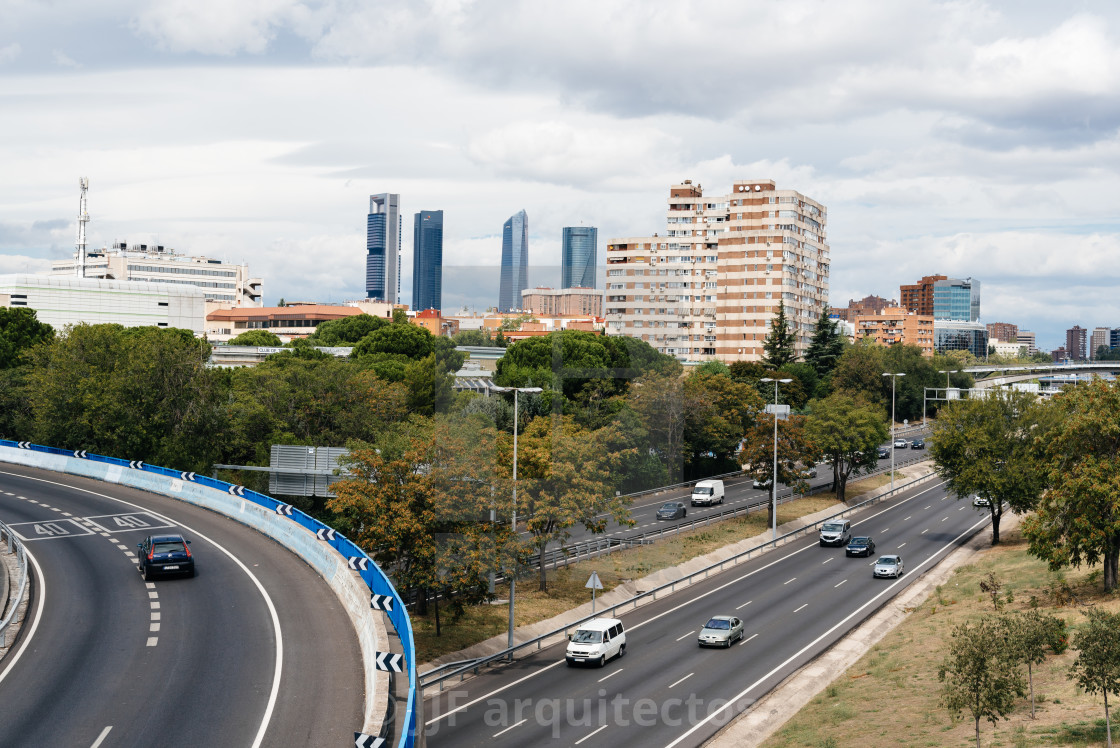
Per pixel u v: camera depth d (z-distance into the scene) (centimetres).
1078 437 4919
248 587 3750
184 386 7925
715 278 18562
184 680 2623
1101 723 3097
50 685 2584
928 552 7312
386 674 2456
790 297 18188
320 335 17025
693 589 5984
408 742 2002
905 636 4772
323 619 3272
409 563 4475
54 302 17062
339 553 3903
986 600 5212
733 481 9869
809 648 4684
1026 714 3344
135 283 18000
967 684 3031
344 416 7981
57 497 5975
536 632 4425
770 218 17988
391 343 12650
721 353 18462
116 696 2492
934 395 17550
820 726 3491
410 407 8631
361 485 4450
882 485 10781
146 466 6506
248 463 7775
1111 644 2845
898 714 3509
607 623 4356
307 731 2247
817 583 6184
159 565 3841
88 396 7769
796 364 14825
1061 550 4897
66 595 3634
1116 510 4559
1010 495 7138
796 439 8262
